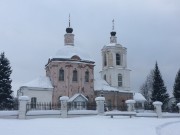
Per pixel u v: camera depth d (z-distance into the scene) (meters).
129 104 34.94
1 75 46.94
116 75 54.78
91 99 50.00
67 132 14.29
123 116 32.34
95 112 31.73
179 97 62.50
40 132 13.96
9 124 18.12
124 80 55.22
